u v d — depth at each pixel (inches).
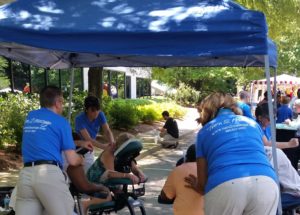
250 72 1092.5
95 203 194.1
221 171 132.0
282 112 430.3
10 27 171.8
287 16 561.9
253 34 164.6
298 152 276.2
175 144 601.6
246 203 130.0
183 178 156.4
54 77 813.9
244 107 238.8
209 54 166.6
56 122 159.3
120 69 1263.5
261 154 136.7
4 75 605.9
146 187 352.2
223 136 137.3
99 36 168.7
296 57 1389.0
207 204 134.6
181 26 167.9
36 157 154.6
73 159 160.7
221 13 172.2
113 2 195.3
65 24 174.2
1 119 452.1
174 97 1539.1
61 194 155.3
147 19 175.0
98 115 264.5
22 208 155.9
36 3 194.1
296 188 189.9
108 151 199.5
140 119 885.8
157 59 294.2
